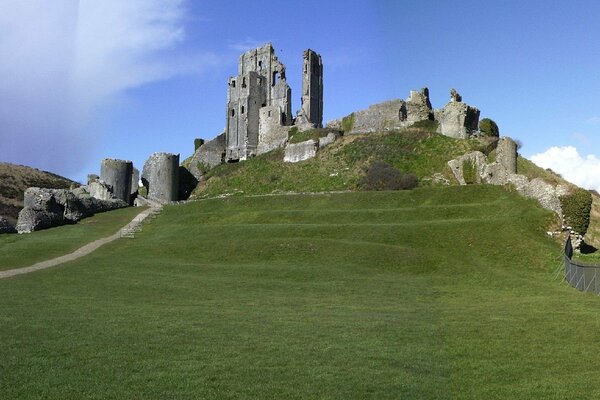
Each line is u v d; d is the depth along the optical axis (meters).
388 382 17.64
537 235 51.53
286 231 56.91
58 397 15.91
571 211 54.00
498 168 72.00
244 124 128.50
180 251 52.75
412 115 112.94
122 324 24.75
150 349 20.66
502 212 58.47
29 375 17.58
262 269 43.91
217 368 18.58
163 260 49.72
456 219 57.28
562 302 32.84
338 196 74.25
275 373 18.23
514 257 46.59
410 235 52.28
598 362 19.98
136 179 114.25
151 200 103.44
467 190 67.38
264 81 132.75
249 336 22.88
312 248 49.44
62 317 26.14
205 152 128.38
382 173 90.12
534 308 30.69
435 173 90.31
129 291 35.28
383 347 21.58
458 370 19.06
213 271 44.09
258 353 20.41
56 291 34.97
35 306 29.23
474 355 20.77
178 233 62.81
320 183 96.75
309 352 20.64
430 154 95.88
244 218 69.62
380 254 46.88
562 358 20.45
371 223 58.53
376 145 102.81
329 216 64.69
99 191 95.88
